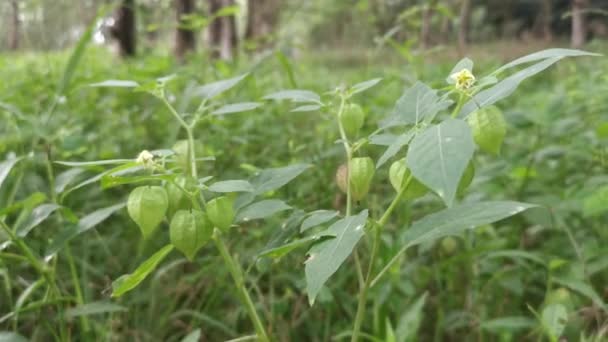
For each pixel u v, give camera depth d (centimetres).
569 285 37
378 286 44
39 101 74
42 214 34
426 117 26
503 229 51
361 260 48
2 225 34
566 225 46
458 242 50
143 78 82
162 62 90
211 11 217
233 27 210
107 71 110
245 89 89
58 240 34
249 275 48
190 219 27
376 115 70
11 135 62
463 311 45
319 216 29
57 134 60
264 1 272
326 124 66
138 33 218
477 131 25
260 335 31
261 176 32
